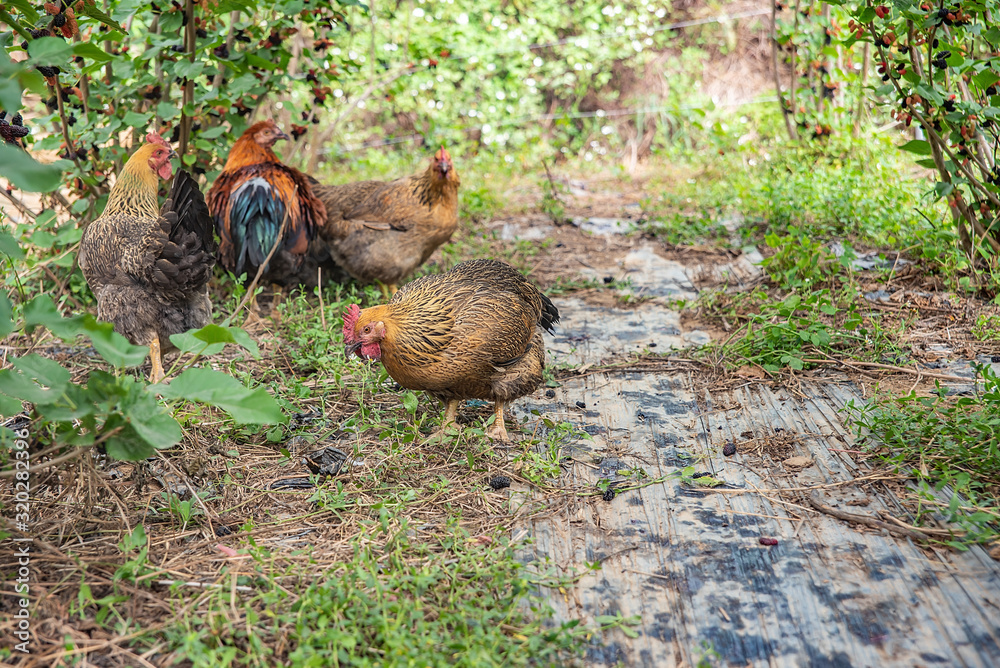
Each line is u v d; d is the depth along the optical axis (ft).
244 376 15.42
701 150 39.32
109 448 9.52
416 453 13.60
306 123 23.62
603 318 20.27
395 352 13.26
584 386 16.55
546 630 9.56
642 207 29.71
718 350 17.48
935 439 13.28
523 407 15.64
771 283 21.26
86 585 9.68
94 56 9.41
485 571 10.32
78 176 19.11
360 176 35.88
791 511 11.98
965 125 17.84
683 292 21.81
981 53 20.49
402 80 38.42
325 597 9.61
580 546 11.32
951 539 11.06
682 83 44.27
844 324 16.96
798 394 15.61
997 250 19.72
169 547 11.06
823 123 29.71
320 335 17.22
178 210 15.75
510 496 12.50
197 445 13.42
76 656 8.94
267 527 11.66
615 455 13.80
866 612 9.80
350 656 8.87
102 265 15.55
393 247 20.75
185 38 19.34
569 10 46.57
